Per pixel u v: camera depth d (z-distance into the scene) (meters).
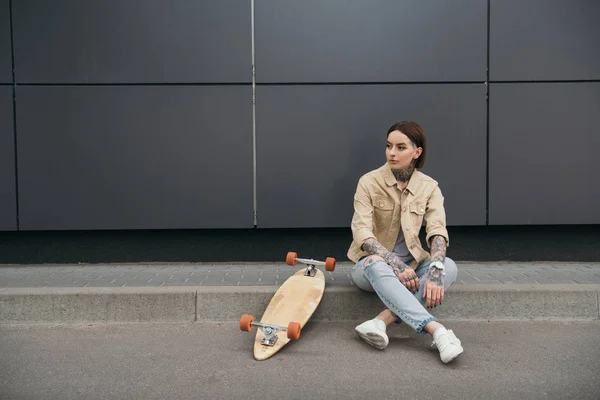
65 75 4.14
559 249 4.39
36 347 2.92
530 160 4.25
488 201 4.27
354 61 4.18
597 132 4.23
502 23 4.17
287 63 4.18
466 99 4.21
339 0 4.15
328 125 4.22
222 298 3.38
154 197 4.25
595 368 2.61
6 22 4.10
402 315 2.73
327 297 3.36
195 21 4.15
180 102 4.20
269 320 2.97
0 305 3.31
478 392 2.35
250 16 4.15
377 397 2.32
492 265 4.27
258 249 4.39
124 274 3.95
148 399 2.29
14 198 4.20
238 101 4.21
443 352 2.59
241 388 2.41
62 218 4.23
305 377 2.53
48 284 3.63
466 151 4.23
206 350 2.88
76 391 2.37
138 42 4.15
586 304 3.38
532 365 2.65
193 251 4.37
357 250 3.21
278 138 4.23
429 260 3.07
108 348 2.91
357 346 2.93
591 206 4.26
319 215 4.28
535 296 3.38
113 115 4.19
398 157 2.98
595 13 4.16
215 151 4.23
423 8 4.16
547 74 4.19
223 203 4.27
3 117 4.16
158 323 3.34
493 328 3.21
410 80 4.19
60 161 4.20
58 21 4.11
